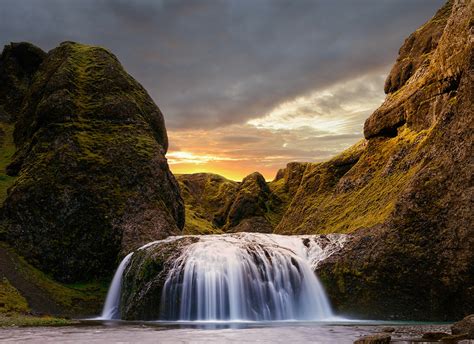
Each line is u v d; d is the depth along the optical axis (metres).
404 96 87.25
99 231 67.69
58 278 64.19
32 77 111.00
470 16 60.03
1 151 90.81
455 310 41.53
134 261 50.97
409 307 43.19
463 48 61.22
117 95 87.62
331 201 91.94
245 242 49.53
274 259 47.03
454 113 48.19
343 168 112.81
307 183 120.81
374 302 44.38
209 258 45.69
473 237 40.31
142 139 82.00
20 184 70.19
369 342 21.17
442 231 42.69
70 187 69.44
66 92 82.62
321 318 45.84
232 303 44.47
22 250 65.00
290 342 24.61
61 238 66.19
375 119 93.00
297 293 46.75
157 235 68.69
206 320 43.47
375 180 80.06
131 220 69.62
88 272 65.62
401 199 46.56
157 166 78.50
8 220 67.56
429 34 97.50
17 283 56.69
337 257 48.06
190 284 44.47
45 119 80.06
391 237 45.41
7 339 26.53
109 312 55.28
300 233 92.62
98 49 96.62
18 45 115.81
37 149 76.50
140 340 25.95
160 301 44.34
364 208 74.38
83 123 80.44
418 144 72.88
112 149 77.38
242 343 24.25
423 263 42.88
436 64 75.69
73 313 55.31
